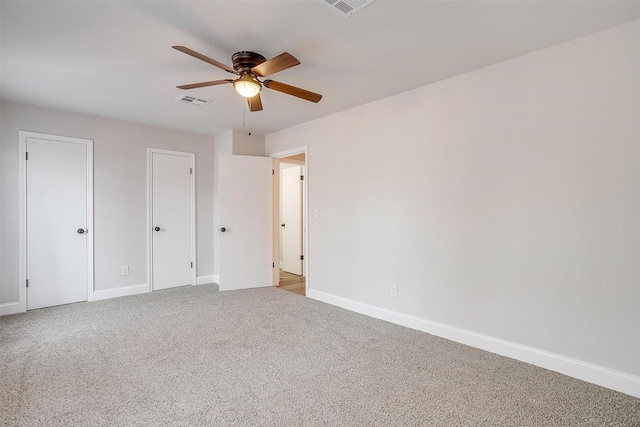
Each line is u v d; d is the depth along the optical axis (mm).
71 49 2365
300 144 4418
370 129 3525
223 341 2816
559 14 1931
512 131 2502
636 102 1998
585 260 2184
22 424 1712
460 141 2799
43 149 3732
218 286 4820
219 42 2264
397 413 1825
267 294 4418
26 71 2742
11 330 3055
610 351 2096
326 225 4043
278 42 2266
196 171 4969
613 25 2051
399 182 3254
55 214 3824
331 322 3309
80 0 1798
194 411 1836
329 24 2043
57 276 3840
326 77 2861
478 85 2689
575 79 2215
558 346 2299
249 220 4746
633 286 2018
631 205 2021
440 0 1800
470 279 2742
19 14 1931
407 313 3201
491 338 2623
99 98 3412
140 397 1972
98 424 1721
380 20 1999
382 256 3414
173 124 4445
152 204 4559
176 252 4781
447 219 2889
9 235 3543
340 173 3861
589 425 1728
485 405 1900
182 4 1842
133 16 1958
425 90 3041
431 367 2359
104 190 4156
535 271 2396
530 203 2416
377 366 2375
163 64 2611
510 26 2061
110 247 4207
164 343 2768
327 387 2090
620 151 2055
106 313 3562
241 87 2391
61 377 2199
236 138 4766
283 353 2586
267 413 1822
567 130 2250
